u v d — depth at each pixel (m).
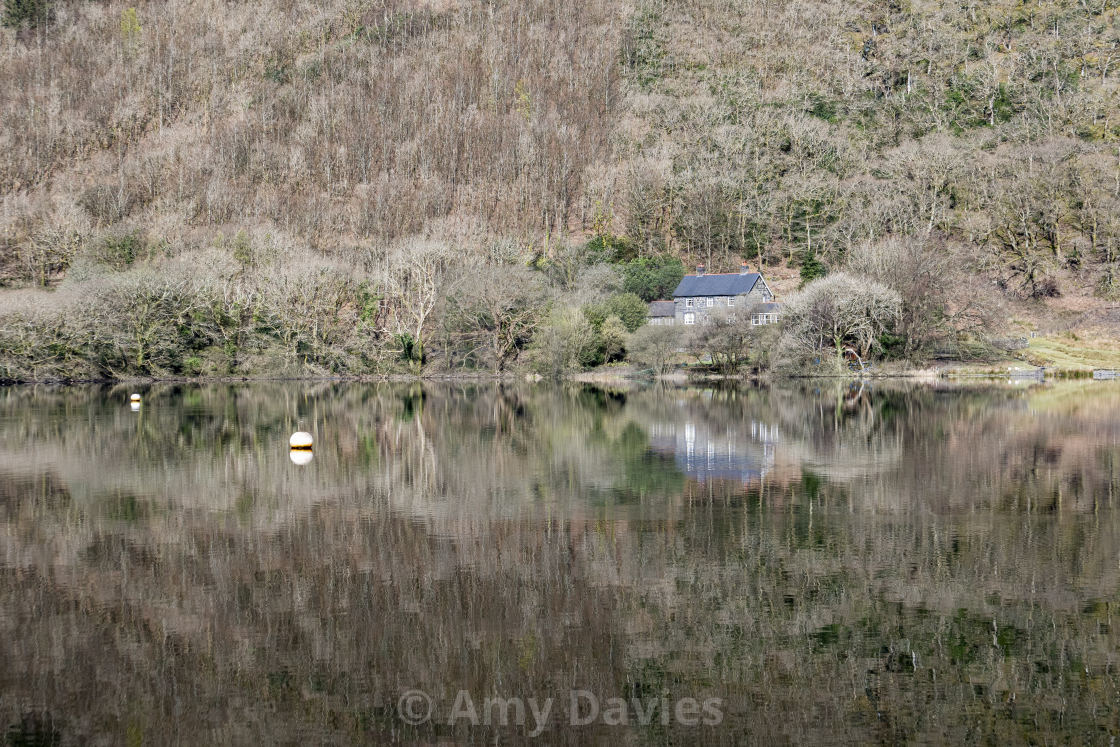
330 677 24.00
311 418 76.56
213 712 22.19
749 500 41.88
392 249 148.12
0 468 51.12
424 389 109.19
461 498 42.69
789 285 176.12
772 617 27.48
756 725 21.73
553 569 31.83
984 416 73.81
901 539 35.12
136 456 55.34
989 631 26.33
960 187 192.25
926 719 21.77
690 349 121.50
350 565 32.38
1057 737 20.98
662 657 24.98
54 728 21.44
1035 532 35.97
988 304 123.56
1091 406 81.81
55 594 29.44
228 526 37.59
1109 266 165.88
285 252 143.00
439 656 25.05
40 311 114.56
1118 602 28.30
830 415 74.94
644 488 44.72
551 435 63.94
